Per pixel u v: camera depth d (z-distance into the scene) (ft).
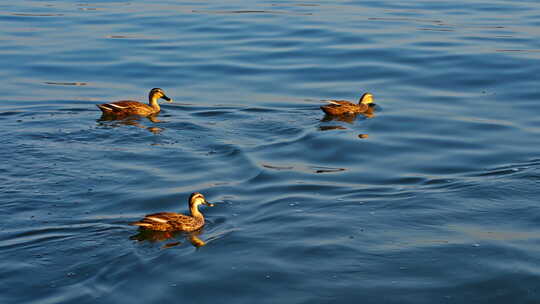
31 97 87.97
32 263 49.44
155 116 82.17
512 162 67.92
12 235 53.31
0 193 60.44
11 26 118.62
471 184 63.26
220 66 99.96
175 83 94.07
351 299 46.62
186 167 67.10
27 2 137.80
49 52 105.40
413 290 47.62
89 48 107.45
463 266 50.37
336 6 133.80
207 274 48.91
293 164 68.28
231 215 57.62
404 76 95.04
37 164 66.90
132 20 123.34
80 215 57.00
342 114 81.56
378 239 53.78
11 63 100.48
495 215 57.62
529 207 58.85
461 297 47.03
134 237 53.31
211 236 54.08
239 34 114.62
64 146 71.77
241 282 48.11
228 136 75.51
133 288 47.06
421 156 70.08
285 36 112.98
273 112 83.30
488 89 89.45
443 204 59.52
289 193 61.72
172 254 51.13
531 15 123.75
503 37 109.70
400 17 123.95
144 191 61.77
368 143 73.41
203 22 121.90
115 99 88.48
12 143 72.02
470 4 134.31
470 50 103.45
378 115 81.76
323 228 55.26
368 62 100.48
